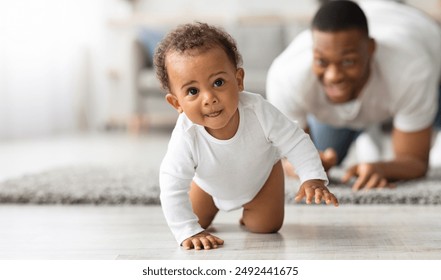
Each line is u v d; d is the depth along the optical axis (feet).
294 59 7.02
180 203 4.43
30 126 18.11
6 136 17.07
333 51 6.05
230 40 4.16
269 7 21.58
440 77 7.57
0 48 16.66
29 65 17.98
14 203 6.54
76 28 20.93
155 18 20.75
